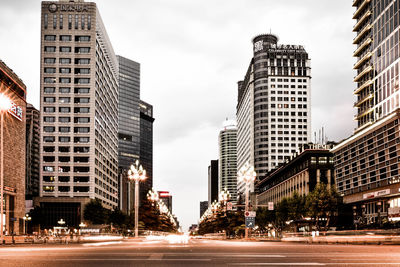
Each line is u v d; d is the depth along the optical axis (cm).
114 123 18012
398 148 6316
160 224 11619
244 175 5266
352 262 1174
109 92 16925
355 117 9244
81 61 13950
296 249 2017
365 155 7488
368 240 3512
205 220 14600
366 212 7750
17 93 10919
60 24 14012
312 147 12519
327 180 11906
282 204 9281
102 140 15325
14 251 1819
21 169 11131
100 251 1781
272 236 6825
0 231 4500
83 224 12050
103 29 15625
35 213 12031
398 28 7162
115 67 18512
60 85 13838
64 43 13938
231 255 1459
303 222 8769
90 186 13525
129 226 12019
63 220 13150
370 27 8462
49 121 13725
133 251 1767
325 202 7381
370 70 8462
